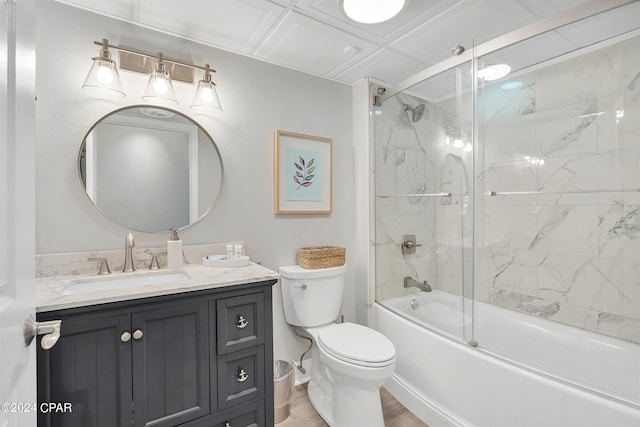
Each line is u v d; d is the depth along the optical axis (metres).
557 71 1.85
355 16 1.55
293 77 2.16
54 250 1.43
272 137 2.06
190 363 1.26
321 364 1.98
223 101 1.88
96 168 1.53
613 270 1.69
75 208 1.48
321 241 2.28
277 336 2.05
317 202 2.24
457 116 2.02
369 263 2.35
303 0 1.45
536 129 1.95
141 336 1.15
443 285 2.02
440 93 2.08
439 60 2.06
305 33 1.73
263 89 2.03
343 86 2.40
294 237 2.15
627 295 1.64
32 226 0.69
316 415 1.80
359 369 1.47
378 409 1.56
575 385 1.27
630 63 1.59
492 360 1.48
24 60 0.66
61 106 1.45
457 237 1.99
